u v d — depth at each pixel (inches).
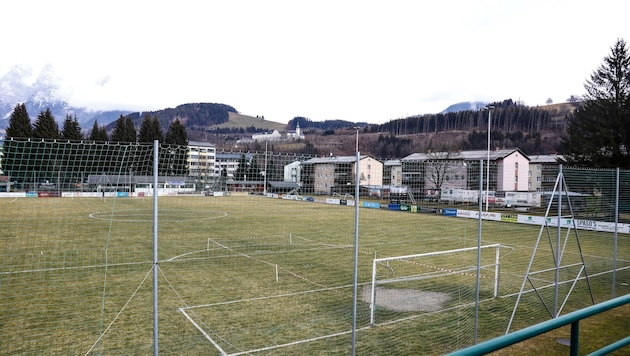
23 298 401.7
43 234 815.1
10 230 845.8
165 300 403.9
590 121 1512.1
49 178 314.2
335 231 953.5
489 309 386.9
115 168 351.9
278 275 517.3
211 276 505.4
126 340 300.4
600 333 313.3
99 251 660.1
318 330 325.4
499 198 1181.7
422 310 378.6
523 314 372.8
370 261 619.5
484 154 1790.1
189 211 1264.8
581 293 444.1
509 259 657.0
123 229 912.3
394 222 1108.5
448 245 785.6
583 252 703.7
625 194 609.6
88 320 342.3
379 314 365.7
